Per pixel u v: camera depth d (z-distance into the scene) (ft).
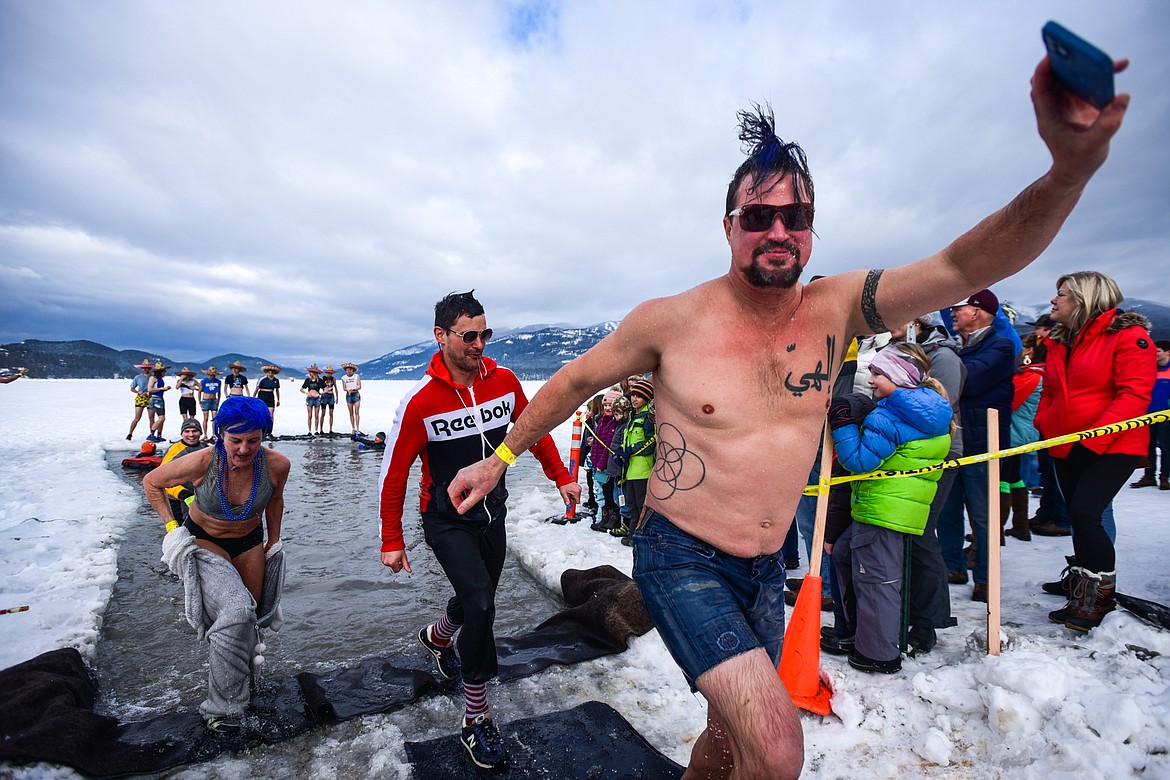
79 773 9.02
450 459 10.19
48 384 219.41
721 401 6.00
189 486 11.20
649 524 6.64
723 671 5.55
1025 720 8.51
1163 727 7.61
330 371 61.31
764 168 5.70
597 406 28.02
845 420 10.84
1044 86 3.85
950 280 5.30
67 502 27.55
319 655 13.52
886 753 8.84
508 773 9.05
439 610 16.11
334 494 32.09
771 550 6.39
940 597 11.80
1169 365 25.77
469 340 9.80
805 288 6.34
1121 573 14.87
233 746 9.85
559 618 14.46
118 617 15.55
